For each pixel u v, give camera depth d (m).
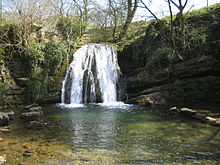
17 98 14.77
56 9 20.98
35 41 17.45
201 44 14.10
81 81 16.91
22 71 15.70
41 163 5.00
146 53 17.05
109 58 18.25
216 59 13.77
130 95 16.94
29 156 5.44
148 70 16.19
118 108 13.19
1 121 8.49
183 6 12.79
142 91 16.45
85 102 16.45
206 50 13.96
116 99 17.45
